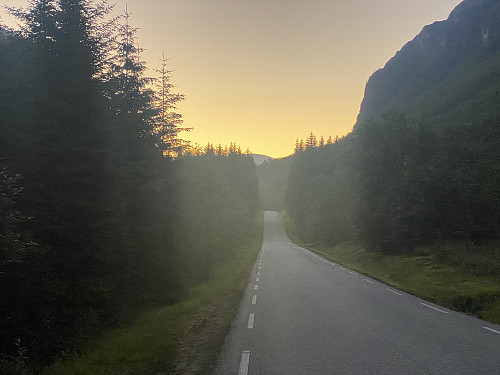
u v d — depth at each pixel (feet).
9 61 33.35
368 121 129.08
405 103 478.59
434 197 83.97
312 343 23.85
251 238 238.27
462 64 428.97
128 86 50.70
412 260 68.69
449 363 19.30
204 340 26.45
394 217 93.30
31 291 28.45
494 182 79.30
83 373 19.66
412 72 590.96
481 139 103.24
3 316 27.30
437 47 537.65
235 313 35.78
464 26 485.15
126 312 39.22
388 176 122.62
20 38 35.19
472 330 26.84
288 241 223.10
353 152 136.67
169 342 24.76
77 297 32.24
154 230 50.11
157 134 59.88
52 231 31.37
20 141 30.86
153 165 52.34
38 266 29.04
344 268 81.46
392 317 31.73
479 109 199.00
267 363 20.17
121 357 21.86
